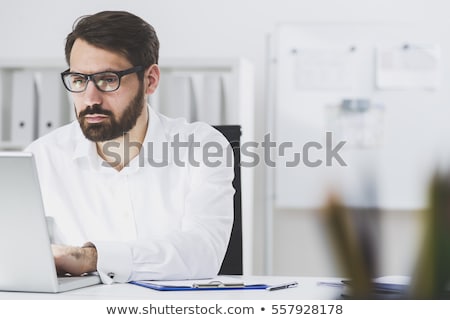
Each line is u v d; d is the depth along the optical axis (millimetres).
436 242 133
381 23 3740
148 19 3969
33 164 1044
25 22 4031
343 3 3857
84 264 1328
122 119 1820
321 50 3770
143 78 1862
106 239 1900
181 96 3344
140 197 1904
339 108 3758
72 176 1950
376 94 3748
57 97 3354
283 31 3793
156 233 1885
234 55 3922
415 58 3727
